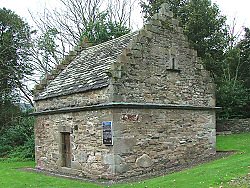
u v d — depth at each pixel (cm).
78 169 1479
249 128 2805
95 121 1388
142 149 1392
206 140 1711
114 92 1314
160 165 1459
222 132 2825
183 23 2977
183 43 1630
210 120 1745
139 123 1390
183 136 1585
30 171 1684
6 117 3297
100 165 1357
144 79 1429
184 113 1600
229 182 1005
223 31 3122
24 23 3553
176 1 3103
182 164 1546
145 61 1438
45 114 1711
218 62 2944
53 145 1658
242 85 3278
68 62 1953
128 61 1375
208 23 2903
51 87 1778
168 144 1505
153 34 1486
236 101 3036
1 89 3391
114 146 1298
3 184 1332
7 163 2131
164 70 1521
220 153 1788
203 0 2983
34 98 1805
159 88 1491
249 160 1337
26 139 2616
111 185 1176
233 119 2888
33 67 3450
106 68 1483
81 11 3466
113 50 1644
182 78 1608
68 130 1545
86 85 1455
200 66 1712
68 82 1672
